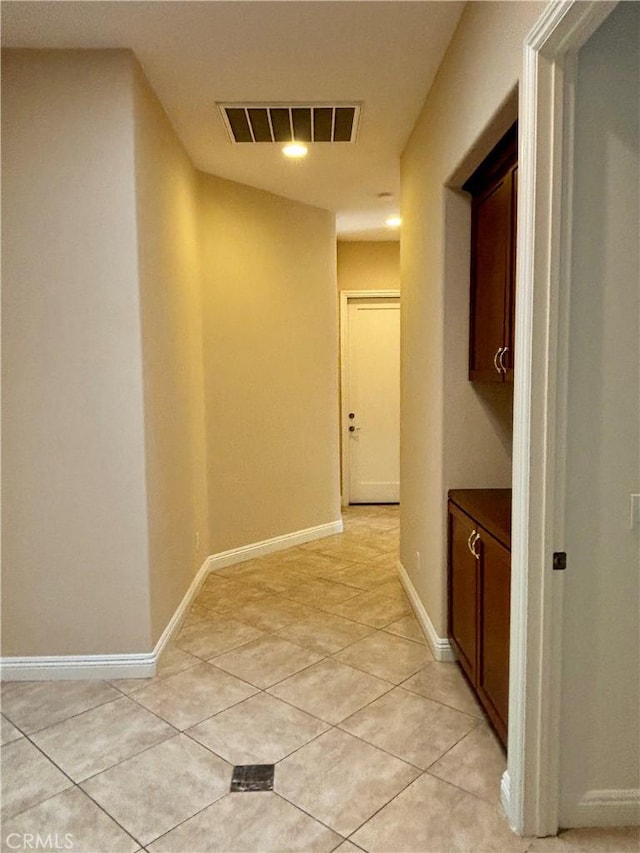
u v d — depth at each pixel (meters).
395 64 2.80
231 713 2.51
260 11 2.40
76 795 2.01
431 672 2.86
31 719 2.47
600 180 1.68
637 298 1.71
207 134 3.52
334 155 3.89
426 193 3.18
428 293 3.17
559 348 1.69
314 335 5.17
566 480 1.74
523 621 1.75
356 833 1.83
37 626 2.81
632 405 1.73
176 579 3.38
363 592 3.96
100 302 2.71
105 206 2.68
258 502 4.76
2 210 2.66
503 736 2.14
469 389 2.93
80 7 2.33
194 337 3.96
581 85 1.66
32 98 2.63
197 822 1.88
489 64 2.05
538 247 1.66
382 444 6.67
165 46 2.61
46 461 2.76
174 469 3.36
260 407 4.72
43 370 2.72
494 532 2.20
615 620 1.78
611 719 1.81
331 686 2.73
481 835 1.82
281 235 4.80
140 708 2.55
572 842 1.79
